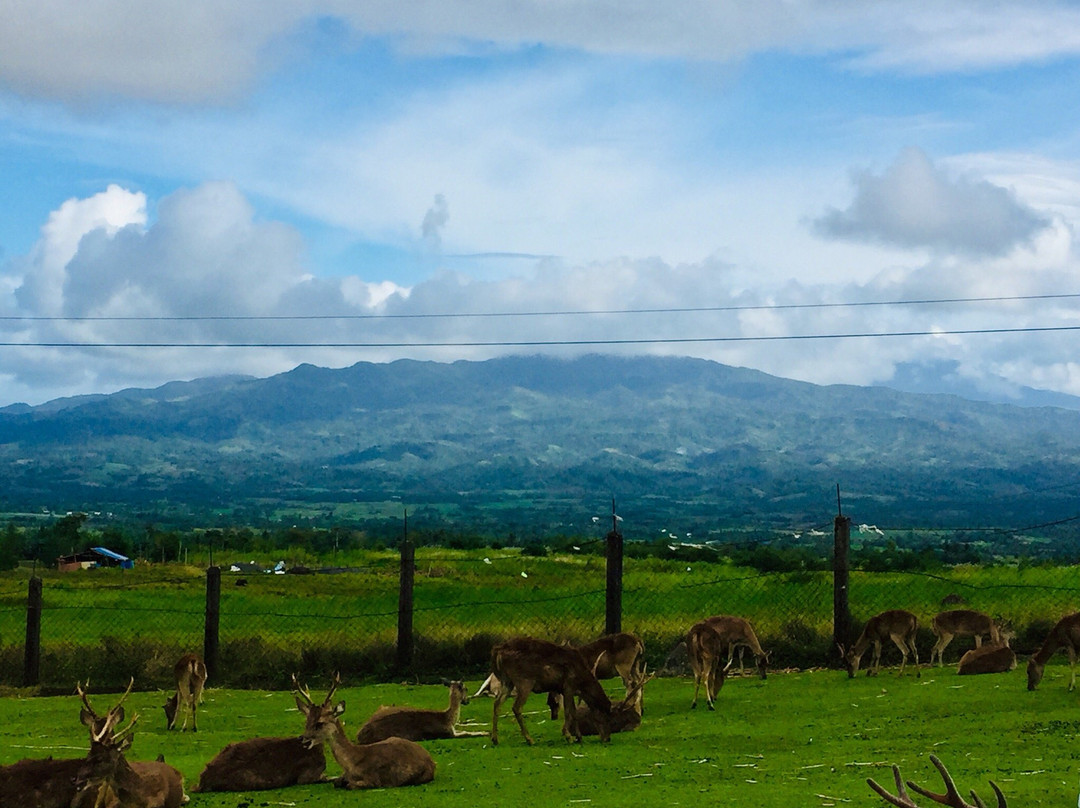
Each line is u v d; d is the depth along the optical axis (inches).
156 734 730.8
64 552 4116.6
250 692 936.3
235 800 521.7
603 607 1478.8
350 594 1978.3
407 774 541.3
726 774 535.8
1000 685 786.8
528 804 478.6
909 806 304.2
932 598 1347.2
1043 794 463.2
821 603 1348.4
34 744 681.0
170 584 2373.3
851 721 685.9
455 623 1368.1
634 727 698.8
